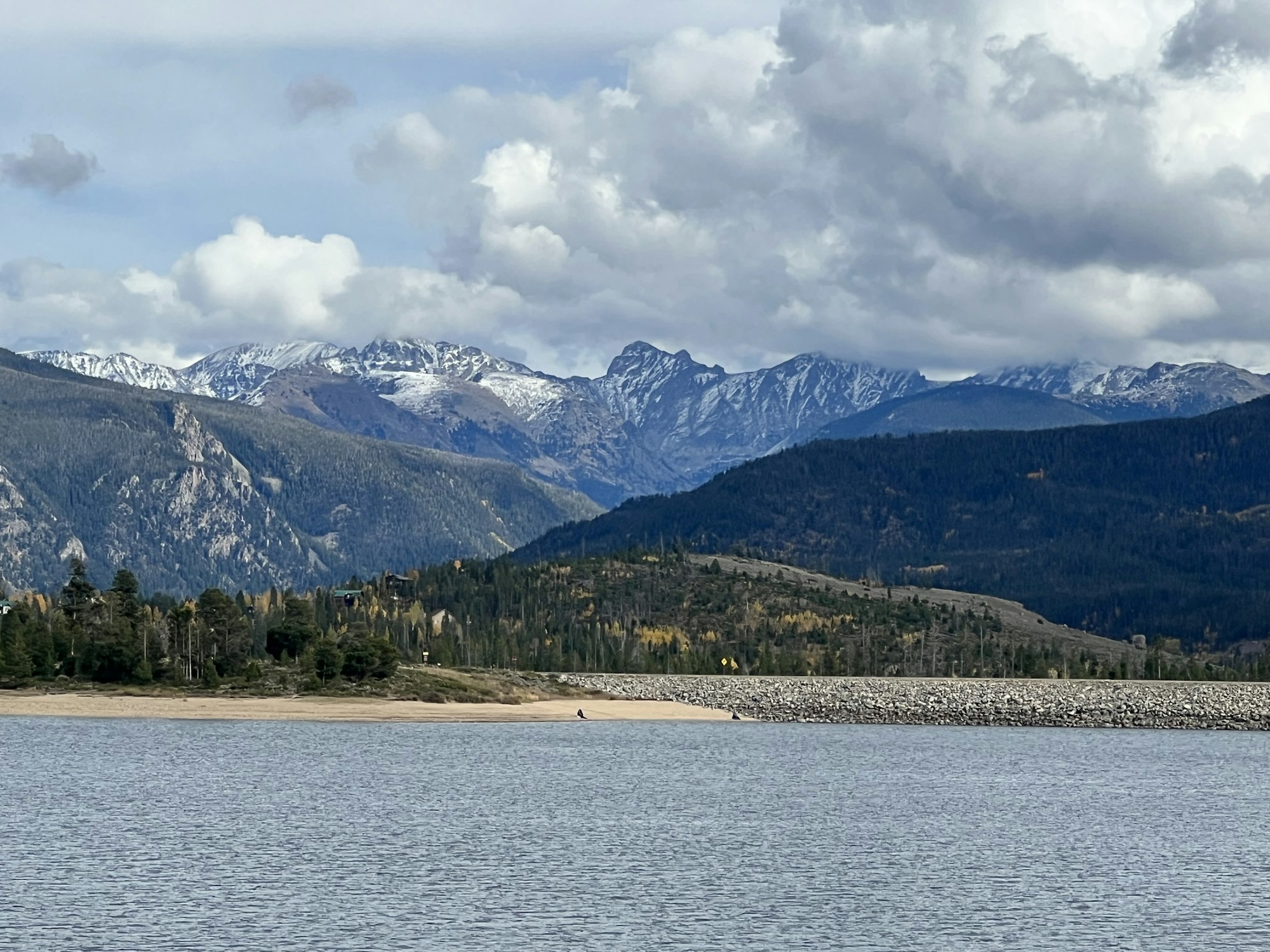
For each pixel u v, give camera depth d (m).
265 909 194.62
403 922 189.00
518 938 182.50
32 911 190.00
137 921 186.25
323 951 173.88
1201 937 188.12
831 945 182.62
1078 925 194.50
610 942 182.00
